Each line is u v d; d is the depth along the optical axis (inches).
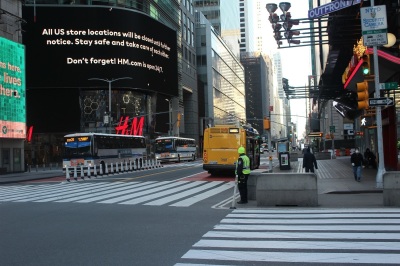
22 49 1738.4
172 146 2174.0
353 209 489.4
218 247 305.0
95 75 2445.9
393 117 860.0
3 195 773.3
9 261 276.7
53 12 2431.1
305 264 254.5
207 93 4138.8
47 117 2450.8
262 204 538.6
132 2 2608.3
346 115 1920.5
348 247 297.3
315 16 678.5
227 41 5393.7
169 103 3063.5
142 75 2583.7
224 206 552.1
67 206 575.2
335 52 1035.3
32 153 2444.6
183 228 386.6
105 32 2476.6
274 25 748.0
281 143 1252.5
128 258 277.3
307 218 431.2
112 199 656.4
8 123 1620.3
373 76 640.4
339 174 1018.1
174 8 3289.9
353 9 762.8
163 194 719.7
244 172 567.8
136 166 1621.6
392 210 474.3
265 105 7229.3
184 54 3531.0
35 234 369.7
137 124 2605.8
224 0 5403.5
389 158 943.7
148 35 2659.9
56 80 2413.9
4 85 1604.3
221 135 1062.4
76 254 292.8
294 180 530.9
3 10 1603.1
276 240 326.0
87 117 2481.5
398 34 769.6
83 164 1277.1
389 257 267.4
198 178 1059.9
